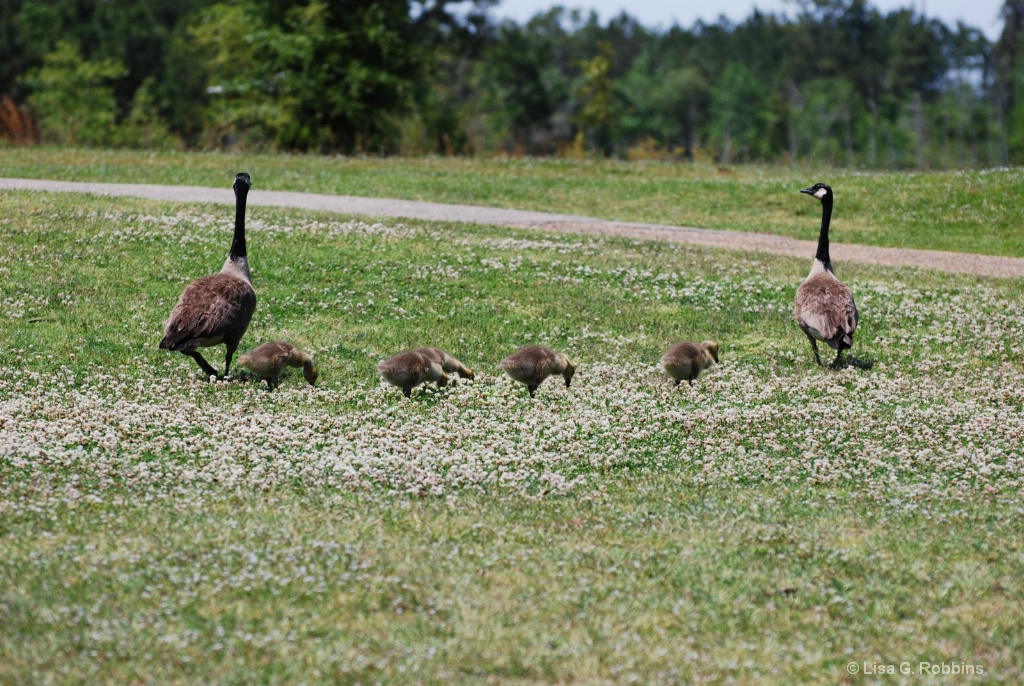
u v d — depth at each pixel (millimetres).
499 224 36125
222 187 41875
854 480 15641
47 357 21156
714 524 13641
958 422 18719
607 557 12391
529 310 25719
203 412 18094
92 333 22859
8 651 9656
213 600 10812
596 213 41375
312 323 24234
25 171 42469
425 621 10578
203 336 18922
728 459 16516
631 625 10688
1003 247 36406
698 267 30281
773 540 13086
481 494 14711
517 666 9789
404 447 16422
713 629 10711
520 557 12336
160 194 38031
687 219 41031
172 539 12320
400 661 9758
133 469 15094
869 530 13547
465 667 9750
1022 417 19188
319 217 33812
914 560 12570
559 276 28469
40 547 11992
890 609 11242
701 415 18594
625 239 33594
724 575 11961
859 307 26969
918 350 23797
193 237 30281
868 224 40156
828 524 13719
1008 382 21562
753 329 25047
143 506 13586
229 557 11773
